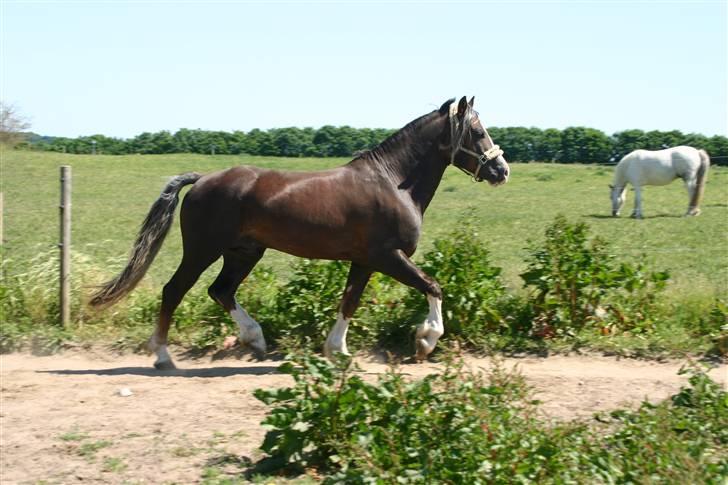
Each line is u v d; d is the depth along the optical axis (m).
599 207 27.58
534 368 8.20
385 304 9.08
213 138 59.78
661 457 5.09
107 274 10.51
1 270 10.77
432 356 8.63
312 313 8.91
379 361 8.58
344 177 7.92
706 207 27.19
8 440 5.97
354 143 57.09
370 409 5.42
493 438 4.92
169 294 8.04
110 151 61.19
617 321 9.14
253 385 7.50
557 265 9.00
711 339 8.84
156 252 7.99
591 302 9.05
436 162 8.25
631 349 8.62
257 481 5.30
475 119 8.26
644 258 9.77
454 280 8.80
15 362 8.66
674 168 24.11
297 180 7.85
